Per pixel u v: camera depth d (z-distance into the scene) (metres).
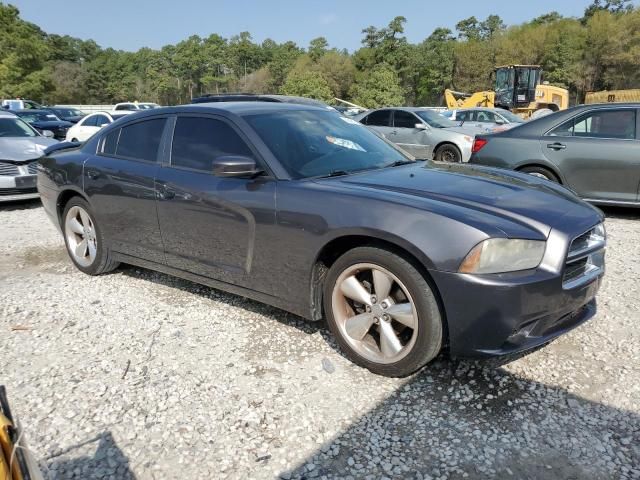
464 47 71.94
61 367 3.29
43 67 74.88
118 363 3.31
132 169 4.24
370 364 3.09
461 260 2.65
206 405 2.85
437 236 2.71
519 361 3.19
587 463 2.37
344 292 3.16
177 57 104.31
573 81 64.25
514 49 68.81
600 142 6.60
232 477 2.34
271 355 3.36
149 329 3.77
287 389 2.97
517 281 2.64
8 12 72.94
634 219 6.86
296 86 65.81
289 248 3.28
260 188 3.41
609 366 3.13
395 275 2.89
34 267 5.27
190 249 3.91
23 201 8.88
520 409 2.75
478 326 2.70
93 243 4.81
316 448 2.50
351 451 2.48
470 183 3.36
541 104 24.89
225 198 3.56
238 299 4.25
